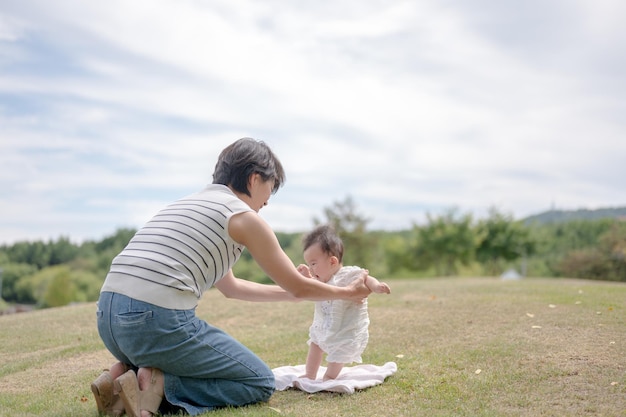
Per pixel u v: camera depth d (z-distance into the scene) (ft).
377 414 9.96
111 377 9.92
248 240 10.30
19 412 10.54
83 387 12.25
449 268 113.09
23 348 16.53
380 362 13.78
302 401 10.86
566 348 13.80
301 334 17.46
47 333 18.48
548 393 10.86
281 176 11.64
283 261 10.39
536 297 21.71
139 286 9.73
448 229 107.86
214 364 10.18
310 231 13.03
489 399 10.64
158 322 9.64
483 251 109.09
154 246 10.08
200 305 23.43
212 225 10.24
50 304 118.83
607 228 108.17
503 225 108.88
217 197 10.61
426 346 14.99
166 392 10.05
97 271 147.43
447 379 11.93
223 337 10.48
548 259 111.24
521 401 10.45
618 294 22.48
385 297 24.00
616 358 12.84
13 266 149.59
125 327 9.65
